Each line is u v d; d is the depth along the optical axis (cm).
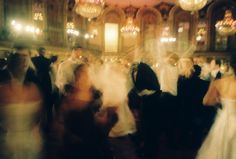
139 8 2012
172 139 566
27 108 282
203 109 547
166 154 520
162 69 630
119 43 2020
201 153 400
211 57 1811
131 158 483
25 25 1195
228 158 371
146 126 504
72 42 1636
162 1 1959
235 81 365
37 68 531
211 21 1825
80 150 278
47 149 321
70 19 1645
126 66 881
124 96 581
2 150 277
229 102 369
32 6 1316
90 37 1878
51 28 1464
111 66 625
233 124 368
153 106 500
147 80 499
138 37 2000
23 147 284
